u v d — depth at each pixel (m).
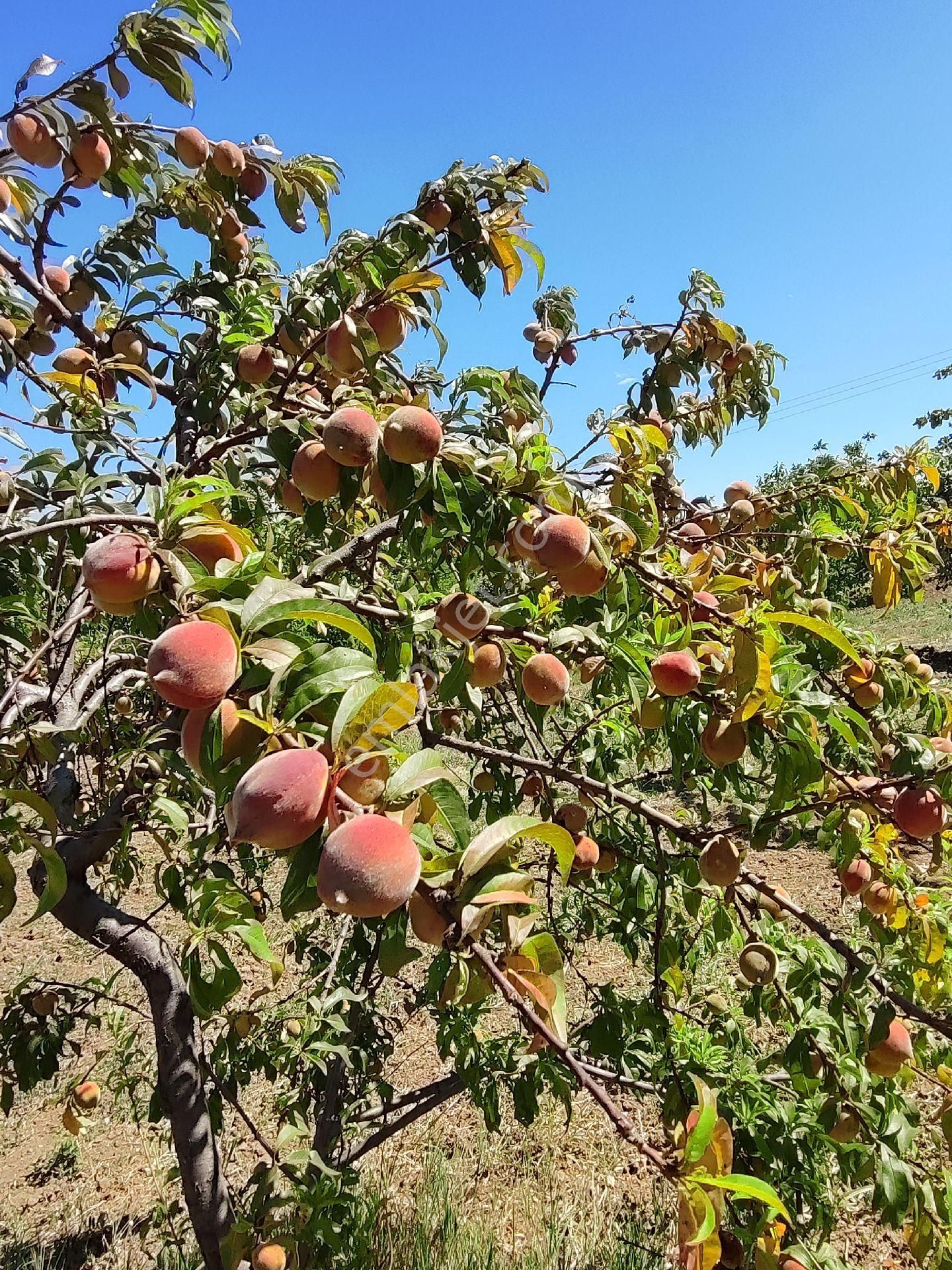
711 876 1.97
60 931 6.33
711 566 2.04
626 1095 2.69
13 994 2.69
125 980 5.51
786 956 2.44
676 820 2.87
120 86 1.93
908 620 19.33
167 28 1.81
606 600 1.86
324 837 0.96
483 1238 3.43
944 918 2.13
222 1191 2.27
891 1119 2.03
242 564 1.15
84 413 2.21
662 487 3.28
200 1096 2.30
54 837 1.12
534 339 3.74
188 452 2.61
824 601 2.65
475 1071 2.70
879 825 2.14
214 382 2.44
